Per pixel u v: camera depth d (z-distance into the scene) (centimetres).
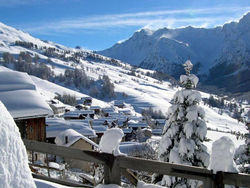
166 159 974
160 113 14812
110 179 412
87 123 4047
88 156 422
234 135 8250
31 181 236
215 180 346
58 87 18675
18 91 1906
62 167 1159
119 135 412
